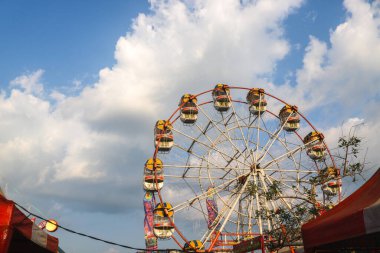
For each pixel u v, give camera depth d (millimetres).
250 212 37375
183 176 40375
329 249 12312
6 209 9531
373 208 7820
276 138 41562
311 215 19703
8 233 9281
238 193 37719
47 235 12875
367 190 10055
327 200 20828
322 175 20828
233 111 42812
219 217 38031
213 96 44375
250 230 37094
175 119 42281
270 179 38781
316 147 41562
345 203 10633
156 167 39562
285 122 43250
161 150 40750
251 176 39188
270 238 20812
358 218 8219
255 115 43656
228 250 36906
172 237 36656
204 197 38750
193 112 42406
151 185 39188
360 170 17516
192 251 32688
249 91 44781
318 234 9930
